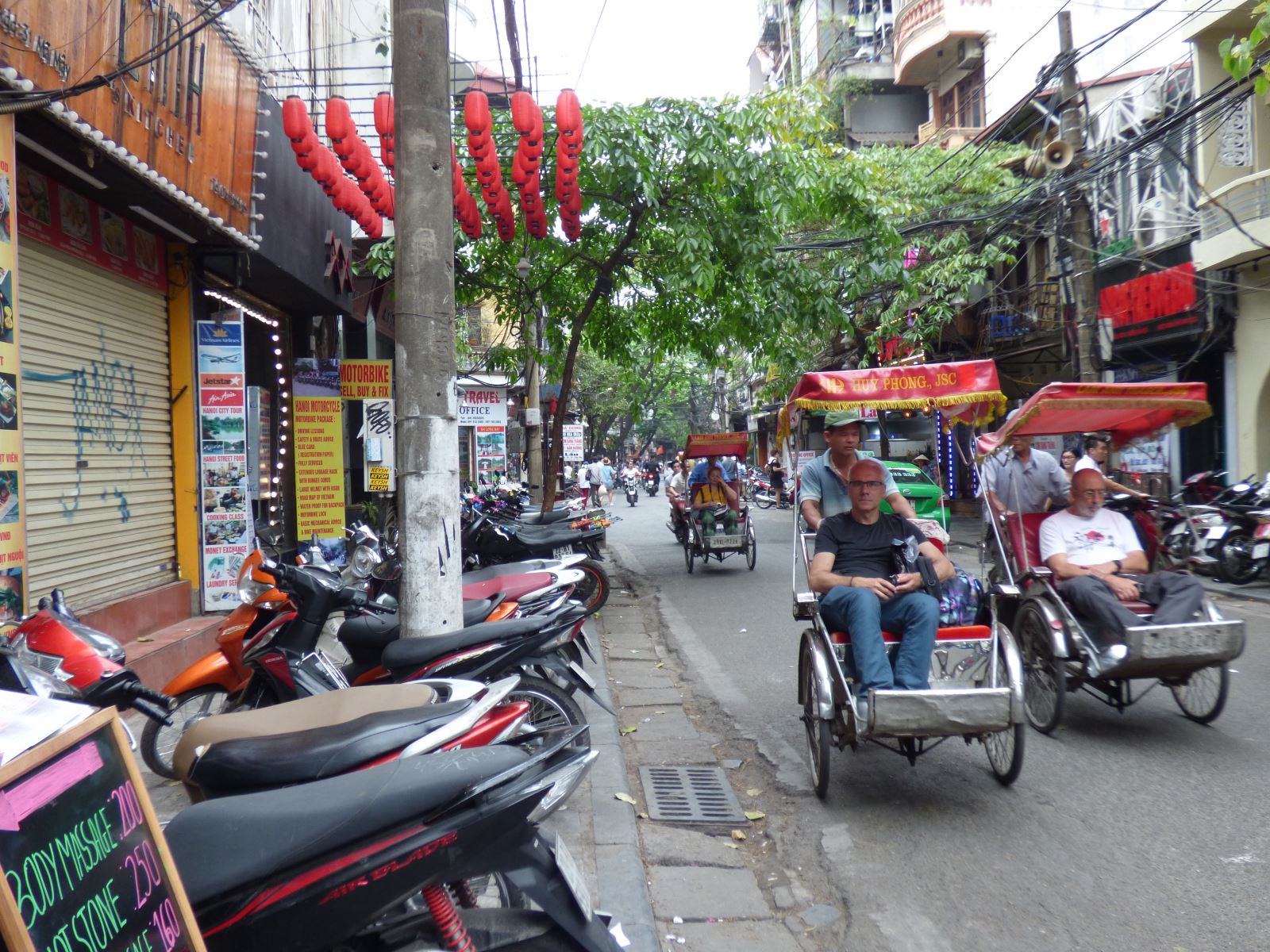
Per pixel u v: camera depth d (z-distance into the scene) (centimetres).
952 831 456
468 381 1820
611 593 1271
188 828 228
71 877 169
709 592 1240
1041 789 505
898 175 1959
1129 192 1645
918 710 462
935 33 2594
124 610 717
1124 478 1303
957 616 554
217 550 855
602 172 1130
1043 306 1922
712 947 358
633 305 1427
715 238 1199
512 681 343
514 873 232
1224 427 1455
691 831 473
